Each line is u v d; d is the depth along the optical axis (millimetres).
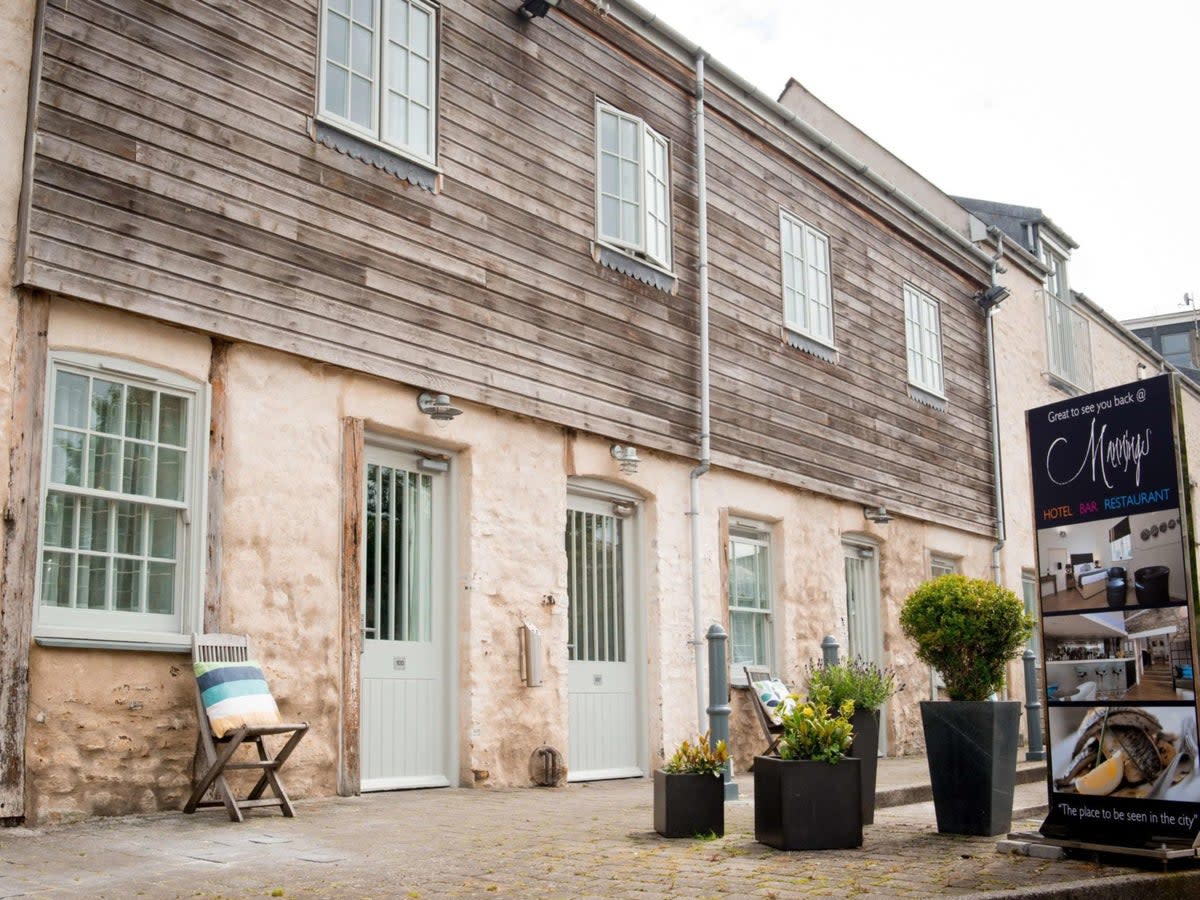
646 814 7715
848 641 14148
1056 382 20844
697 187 12656
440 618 9500
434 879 5285
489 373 9828
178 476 7715
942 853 6215
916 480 16016
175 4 7938
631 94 11945
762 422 13102
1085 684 6207
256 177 8281
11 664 6570
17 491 6746
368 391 8922
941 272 17578
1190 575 5801
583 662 10844
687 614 11781
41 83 7133
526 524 10102
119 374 7434
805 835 6207
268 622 8000
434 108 9742
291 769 8000
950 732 7039
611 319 11234
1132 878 5445
